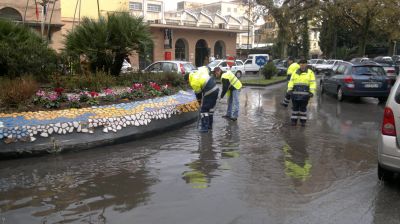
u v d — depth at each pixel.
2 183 5.65
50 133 7.30
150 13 44.28
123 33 10.99
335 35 46.25
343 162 6.65
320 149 7.55
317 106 14.05
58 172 6.16
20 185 5.56
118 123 8.19
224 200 4.95
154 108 9.13
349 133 9.09
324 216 4.48
